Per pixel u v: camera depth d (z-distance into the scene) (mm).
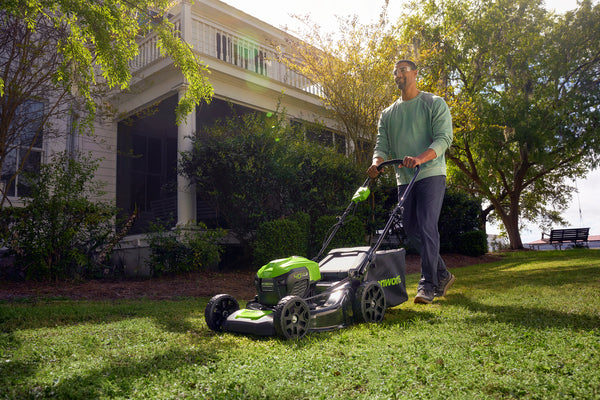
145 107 11422
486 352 2668
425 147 5012
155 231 9391
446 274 5227
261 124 10305
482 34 18594
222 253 10477
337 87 11805
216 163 9320
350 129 12438
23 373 2584
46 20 8094
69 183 8242
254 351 2982
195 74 6812
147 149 13734
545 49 19094
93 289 7117
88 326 4074
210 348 3090
